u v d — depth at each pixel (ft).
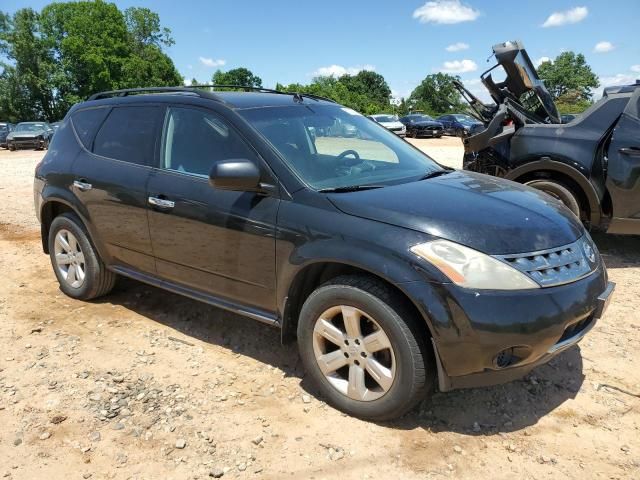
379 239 9.25
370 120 14.69
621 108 18.62
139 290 16.33
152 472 8.65
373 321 9.35
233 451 9.12
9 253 20.59
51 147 16.14
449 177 12.16
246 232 10.93
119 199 13.35
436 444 9.28
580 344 12.83
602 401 10.53
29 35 186.19
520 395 10.73
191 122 12.53
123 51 188.44
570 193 19.43
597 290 9.66
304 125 12.38
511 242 9.09
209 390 10.95
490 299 8.56
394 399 9.31
